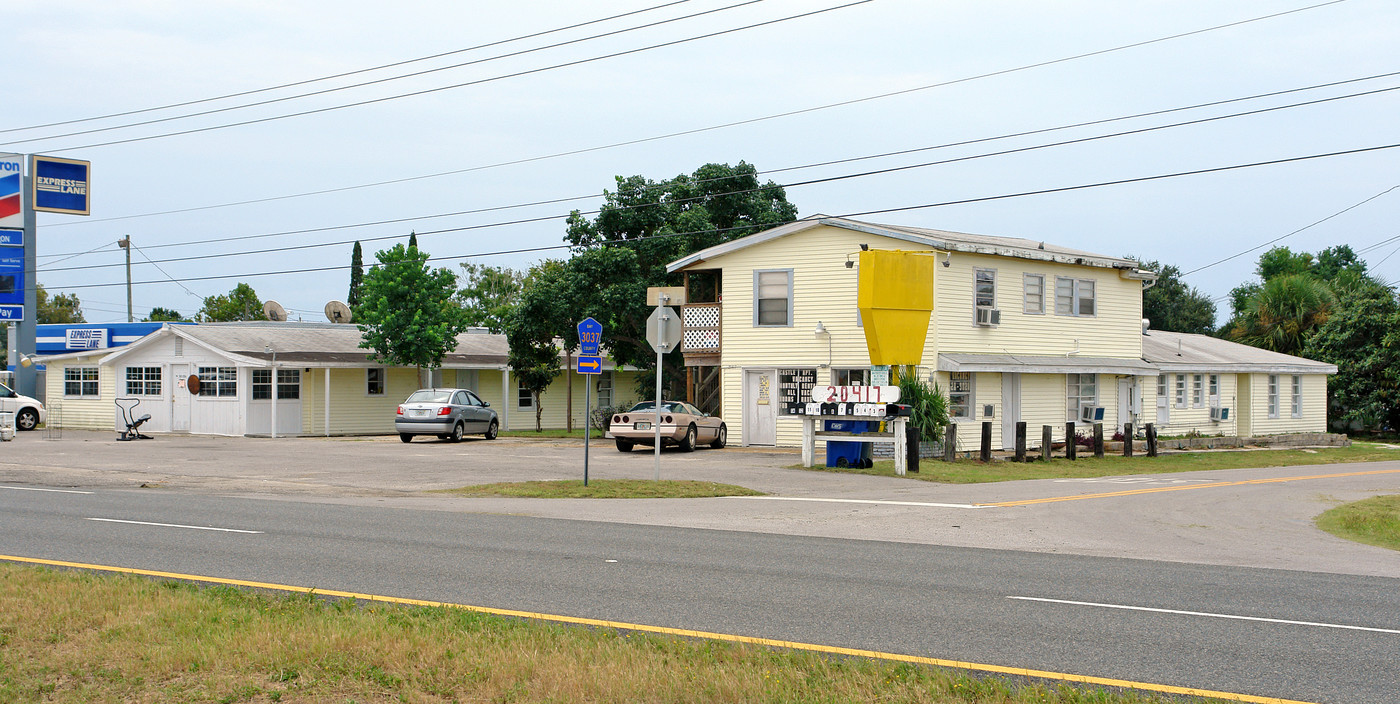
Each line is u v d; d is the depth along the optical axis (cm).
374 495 1788
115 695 603
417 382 4106
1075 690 620
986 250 2930
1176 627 810
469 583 954
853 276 2952
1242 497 1950
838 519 1518
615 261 3478
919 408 2581
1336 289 5022
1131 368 3328
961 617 837
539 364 3953
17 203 4234
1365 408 4272
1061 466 2650
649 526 1397
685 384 4100
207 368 3653
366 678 634
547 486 1875
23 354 4216
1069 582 1005
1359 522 1560
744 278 3120
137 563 1036
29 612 772
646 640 721
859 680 627
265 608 800
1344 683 660
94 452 2580
